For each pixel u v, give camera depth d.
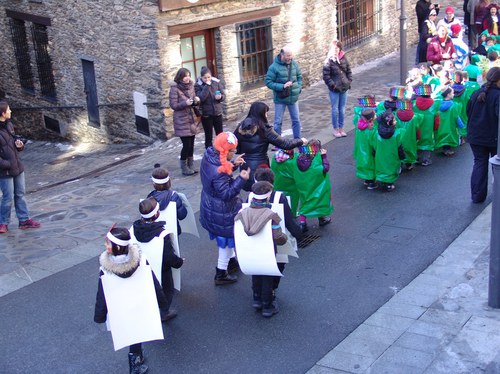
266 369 6.31
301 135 13.42
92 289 7.96
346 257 8.44
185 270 8.35
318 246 8.77
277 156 8.96
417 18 19.75
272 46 16.27
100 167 14.20
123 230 5.85
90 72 16.38
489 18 17.95
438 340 6.54
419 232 9.03
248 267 6.86
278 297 7.59
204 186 7.56
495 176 6.78
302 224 9.08
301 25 16.92
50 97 18.38
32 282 8.14
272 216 6.72
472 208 9.70
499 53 15.76
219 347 6.71
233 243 7.63
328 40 18.06
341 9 18.62
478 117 9.36
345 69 12.82
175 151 13.92
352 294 7.57
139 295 6.00
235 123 15.34
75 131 17.77
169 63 14.31
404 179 10.98
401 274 7.96
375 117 10.38
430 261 8.24
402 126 10.87
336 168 11.58
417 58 17.67
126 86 15.28
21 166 9.66
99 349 6.80
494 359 6.15
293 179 9.02
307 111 15.29
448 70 12.21
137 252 5.95
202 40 15.09
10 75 19.95
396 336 6.68
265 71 16.36
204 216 7.63
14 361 6.65
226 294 7.73
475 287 7.54
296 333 6.87
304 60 17.30
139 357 6.27
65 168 15.28
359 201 10.17
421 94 11.25
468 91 12.25
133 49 14.69
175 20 14.16
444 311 7.07
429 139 11.33
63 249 9.02
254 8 15.54
